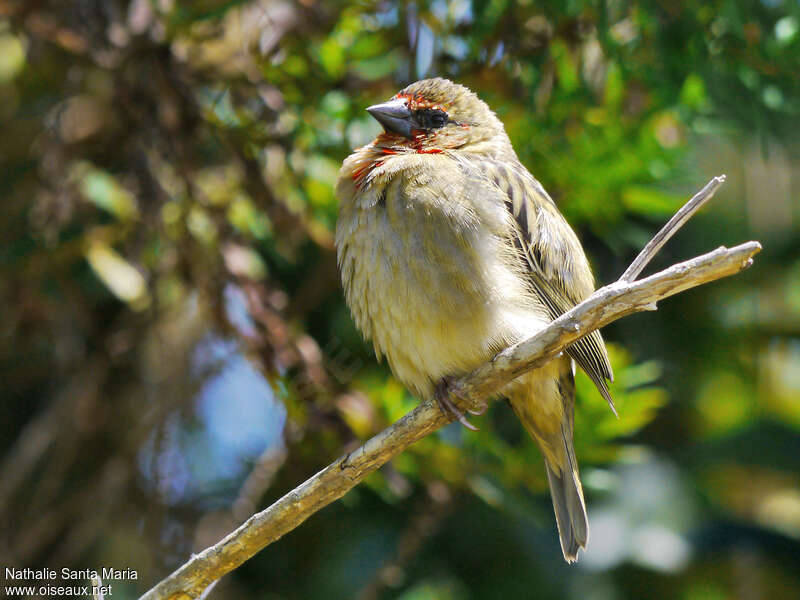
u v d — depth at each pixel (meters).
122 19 11.02
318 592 11.38
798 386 13.03
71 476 12.09
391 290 8.38
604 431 10.25
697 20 9.98
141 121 10.80
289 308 10.90
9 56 11.82
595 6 9.86
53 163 11.03
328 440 10.21
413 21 10.59
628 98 10.84
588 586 11.70
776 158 11.58
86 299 11.79
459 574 11.55
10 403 12.56
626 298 6.84
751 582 12.35
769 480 12.74
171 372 11.62
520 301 8.46
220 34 10.66
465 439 10.16
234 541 7.41
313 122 10.92
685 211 6.88
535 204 8.98
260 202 10.62
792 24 10.08
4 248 11.32
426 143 9.35
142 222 10.88
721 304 12.32
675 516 12.14
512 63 10.45
